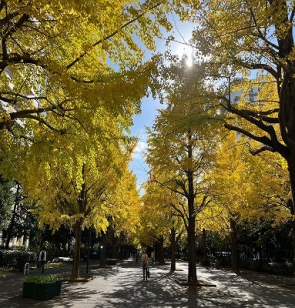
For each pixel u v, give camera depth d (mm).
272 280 20359
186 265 40188
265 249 31453
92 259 47656
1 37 6516
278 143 7535
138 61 8078
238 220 23688
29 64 8477
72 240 44125
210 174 15766
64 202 16922
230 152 16375
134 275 22266
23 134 9289
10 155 8906
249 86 9703
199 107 8320
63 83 5984
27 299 10641
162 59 7820
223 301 11359
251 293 13703
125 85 6164
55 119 8352
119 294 12547
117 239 42281
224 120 8297
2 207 23703
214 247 45875
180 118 8375
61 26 6121
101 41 7102
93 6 5578
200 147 15242
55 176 13805
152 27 7340
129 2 7484
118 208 18375
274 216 17516
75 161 7930
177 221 21453
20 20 6699
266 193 15500
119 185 16797
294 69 6523
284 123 6680
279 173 14617
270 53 7109
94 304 10016
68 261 35656
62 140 7469
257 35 6879
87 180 16109
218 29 7121
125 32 7656
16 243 37875
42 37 7434
